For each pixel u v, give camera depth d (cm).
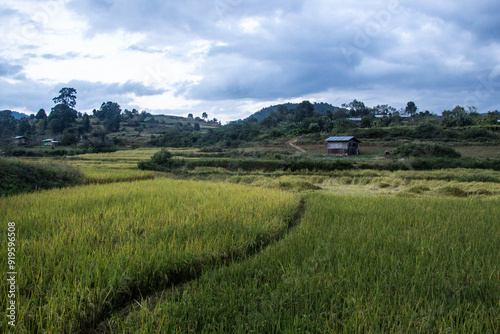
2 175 1168
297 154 4344
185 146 6675
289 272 443
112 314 370
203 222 679
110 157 4344
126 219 677
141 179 1841
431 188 1490
